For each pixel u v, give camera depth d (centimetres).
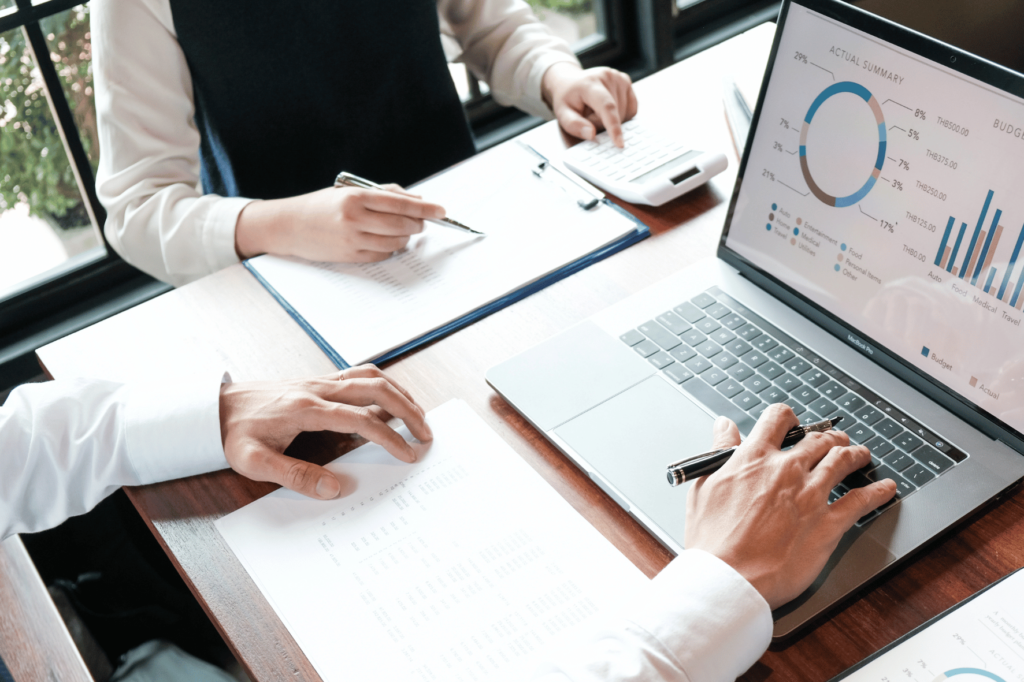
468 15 155
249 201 117
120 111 124
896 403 77
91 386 86
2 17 152
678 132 120
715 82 131
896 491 69
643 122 123
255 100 138
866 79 76
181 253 117
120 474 82
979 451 72
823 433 72
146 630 112
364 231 102
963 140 70
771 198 88
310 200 108
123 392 86
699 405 80
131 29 123
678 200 109
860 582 64
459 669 62
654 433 77
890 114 74
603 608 65
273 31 133
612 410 80
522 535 71
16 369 172
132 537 120
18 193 169
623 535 71
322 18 136
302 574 70
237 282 105
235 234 112
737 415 78
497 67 152
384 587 68
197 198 123
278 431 79
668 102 127
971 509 68
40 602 149
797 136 83
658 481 73
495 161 119
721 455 70
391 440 78
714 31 233
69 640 142
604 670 57
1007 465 71
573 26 222
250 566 71
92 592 118
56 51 160
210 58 131
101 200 129
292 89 139
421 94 152
